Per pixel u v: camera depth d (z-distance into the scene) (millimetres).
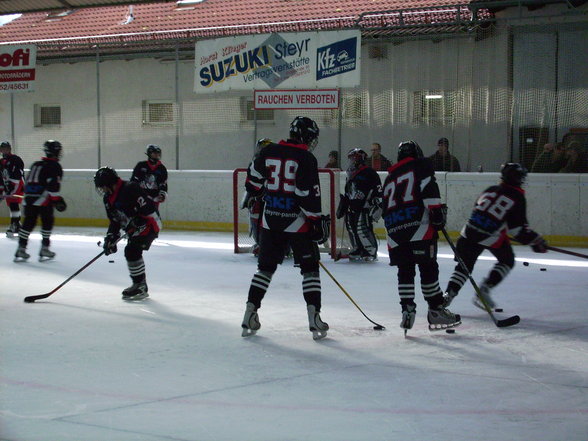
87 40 19266
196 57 17234
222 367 5898
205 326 7426
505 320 7324
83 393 5191
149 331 7188
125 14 23766
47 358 6148
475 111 15609
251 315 6910
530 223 14555
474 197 14945
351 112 16891
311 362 6062
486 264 12062
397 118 16438
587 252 13484
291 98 16375
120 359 6133
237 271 11164
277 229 6879
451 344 6699
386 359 6164
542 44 14930
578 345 6672
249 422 4602
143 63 20125
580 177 14133
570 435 4375
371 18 16172
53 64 21234
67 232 16938
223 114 18922
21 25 24922
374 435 4375
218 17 21688
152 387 5348
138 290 8828
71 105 21188
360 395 5172
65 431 4418
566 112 14805
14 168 15484
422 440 4289
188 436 4348
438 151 15625
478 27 15383
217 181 17047
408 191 6871
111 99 20578
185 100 19516
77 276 10617
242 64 16766
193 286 9836
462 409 4859
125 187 8594
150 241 8805
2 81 19047
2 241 15141
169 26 21953
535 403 4988
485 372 5770
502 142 15336
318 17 19844
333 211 12289
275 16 20688
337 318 7820
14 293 9250
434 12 16328
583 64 14656
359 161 12039
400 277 6977
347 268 11484
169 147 19891
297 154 6789
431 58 16016
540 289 9633
